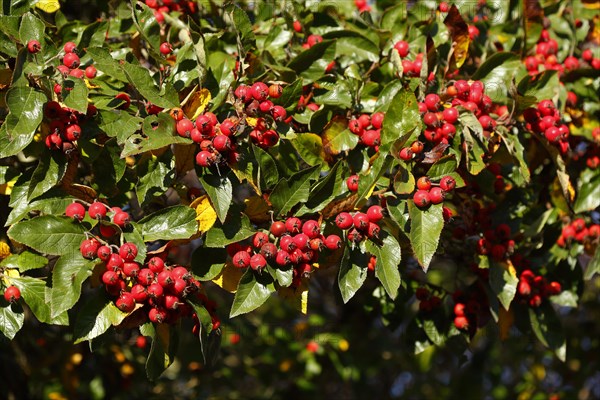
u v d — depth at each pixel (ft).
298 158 10.43
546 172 12.21
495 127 10.36
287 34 11.14
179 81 9.79
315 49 10.23
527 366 23.63
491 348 21.86
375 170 8.86
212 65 10.29
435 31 11.44
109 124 9.03
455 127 9.86
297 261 8.87
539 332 11.59
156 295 8.53
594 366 20.89
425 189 8.99
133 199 11.73
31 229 8.46
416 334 11.78
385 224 9.49
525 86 11.00
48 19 12.01
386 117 9.39
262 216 9.30
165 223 8.89
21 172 9.75
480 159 9.98
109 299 8.75
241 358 18.38
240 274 9.32
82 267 8.44
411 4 13.38
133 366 16.42
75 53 9.29
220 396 18.72
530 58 12.03
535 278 11.48
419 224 8.84
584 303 22.25
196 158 8.68
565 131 10.71
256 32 11.78
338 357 17.98
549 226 11.64
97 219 8.62
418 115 9.31
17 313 9.05
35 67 8.78
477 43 12.41
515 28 12.62
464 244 11.33
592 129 12.01
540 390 22.16
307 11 11.42
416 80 9.98
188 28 10.03
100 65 9.05
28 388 16.70
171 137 8.56
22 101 8.44
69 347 15.79
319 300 20.44
